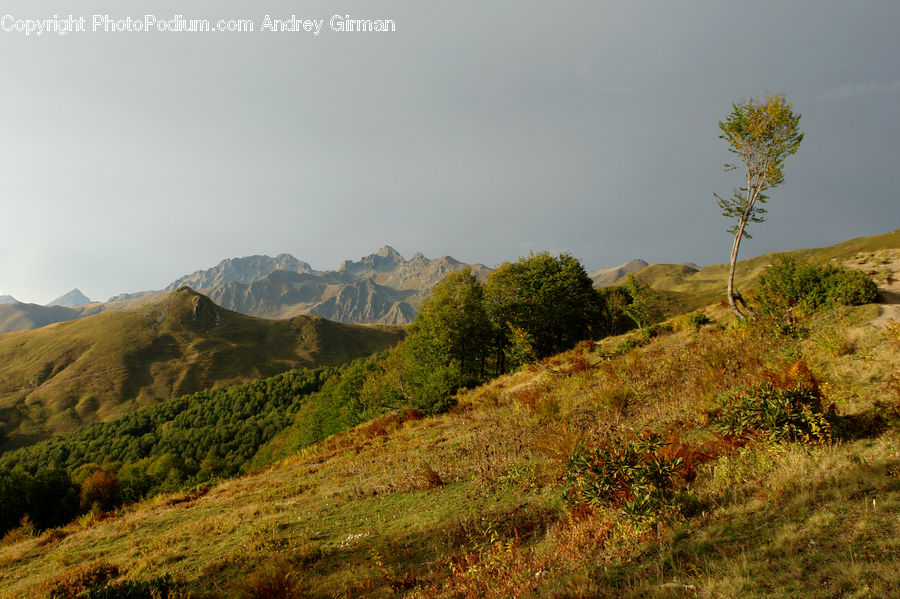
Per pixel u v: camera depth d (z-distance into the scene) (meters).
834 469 4.93
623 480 5.84
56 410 152.62
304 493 14.95
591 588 4.01
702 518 4.92
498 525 7.61
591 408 14.20
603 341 32.69
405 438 20.67
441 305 37.72
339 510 11.47
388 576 6.56
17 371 178.50
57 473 34.28
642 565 4.24
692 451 6.93
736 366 12.88
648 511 5.17
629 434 7.07
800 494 4.55
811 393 6.86
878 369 8.73
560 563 5.01
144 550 11.09
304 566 7.92
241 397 123.38
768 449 6.18
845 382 8.70
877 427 6.07
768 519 4.33
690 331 22.53
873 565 3.08
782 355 12.00
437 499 10.27
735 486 5.57
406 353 40.41
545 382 21.22
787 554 3.58
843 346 10.90
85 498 34.06
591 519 5.90
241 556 8.91
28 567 12.32
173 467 53.72
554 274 40.00
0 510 28.80
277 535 9.95
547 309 38.59
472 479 11.14
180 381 186.75
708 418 9.16
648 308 38.94
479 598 4.95
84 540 14.25
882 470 4.48
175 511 16.47
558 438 10.16
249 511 13.25
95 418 152.25
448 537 7.71
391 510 10.42
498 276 41.34
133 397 169.62
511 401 20.14
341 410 49.06
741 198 20.52
